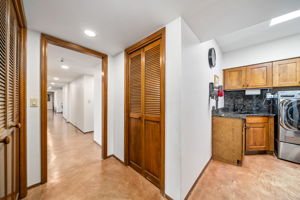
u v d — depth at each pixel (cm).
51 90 1063
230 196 134
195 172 153
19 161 131
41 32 149
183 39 124
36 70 146
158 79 146
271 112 252
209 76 201
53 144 296
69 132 407
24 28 135
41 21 128
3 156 87
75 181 159
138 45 171
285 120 211
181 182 122
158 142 148
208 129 200
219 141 213
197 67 158
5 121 85
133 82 187
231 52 279
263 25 184
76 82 479
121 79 208
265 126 236
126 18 124
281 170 182
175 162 125
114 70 227
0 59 75
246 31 202
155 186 151
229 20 125
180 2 102
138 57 177
